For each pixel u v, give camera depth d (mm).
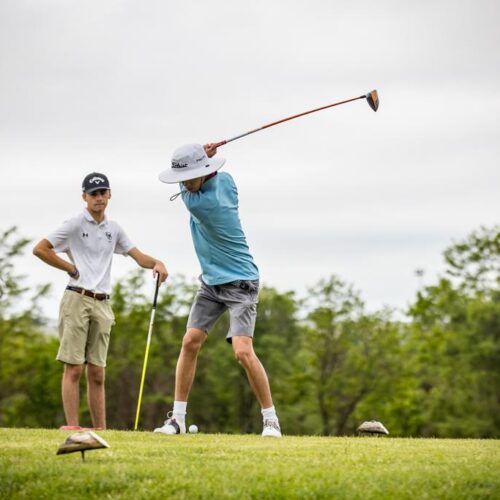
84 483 6578
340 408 56875
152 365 56812
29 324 53500
